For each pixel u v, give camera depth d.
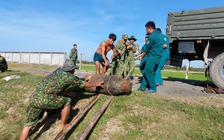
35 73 10.95
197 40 7.30
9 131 5.23
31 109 4.28
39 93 4.19
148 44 5.80
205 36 7.06
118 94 5.36
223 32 6.70
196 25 7.27
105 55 7.28
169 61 9.28
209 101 5.30
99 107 4.96
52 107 4.29
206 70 7.32
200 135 3.87
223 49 7.18
